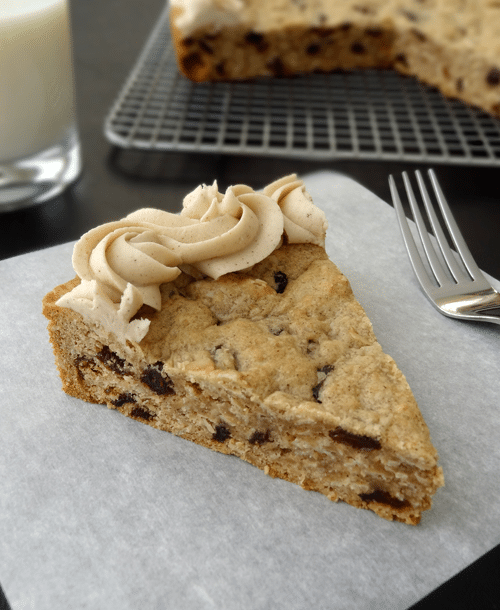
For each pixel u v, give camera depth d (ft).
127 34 1.62
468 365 0.88
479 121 1.33
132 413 0.83
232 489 0.78
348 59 1.44
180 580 0.71
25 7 1.02
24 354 0.89
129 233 0.82
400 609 0.69
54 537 0.74
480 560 0.74
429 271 0.99
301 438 0.76
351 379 0.77
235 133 1.28
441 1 1.38
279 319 0.82
